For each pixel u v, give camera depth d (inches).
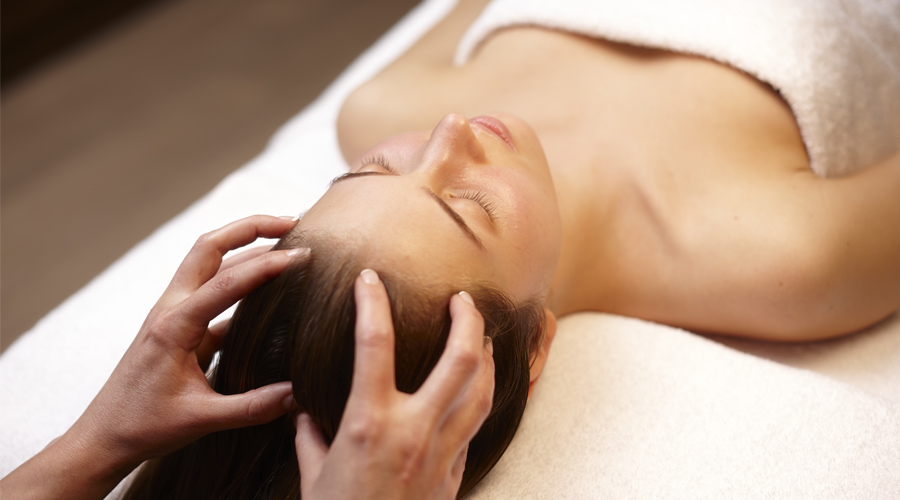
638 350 35.7
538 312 31.3
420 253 25.3
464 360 21.5
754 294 36.1
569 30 44.6
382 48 61.0
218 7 103.9
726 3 40.4
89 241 73.3
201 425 26.2
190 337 26.6
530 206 30.0
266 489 27.5
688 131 39.6
